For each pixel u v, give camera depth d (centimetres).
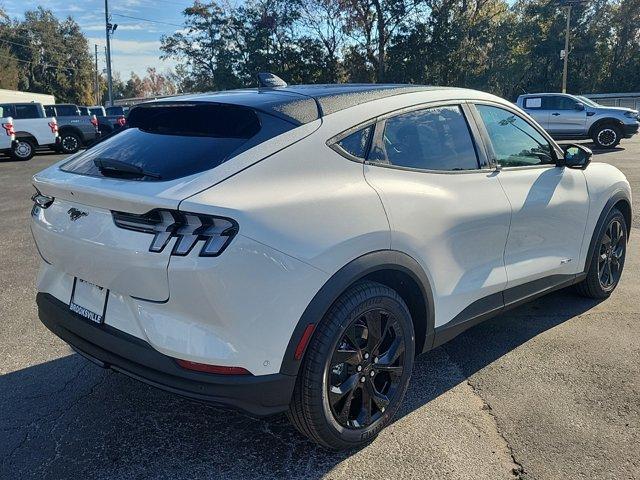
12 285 530
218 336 224
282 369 236
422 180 296
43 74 7669
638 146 1888
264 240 224
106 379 349
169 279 222
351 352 259
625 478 251
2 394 331
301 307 236
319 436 256
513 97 4747
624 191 467
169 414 310
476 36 3859
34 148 1980
